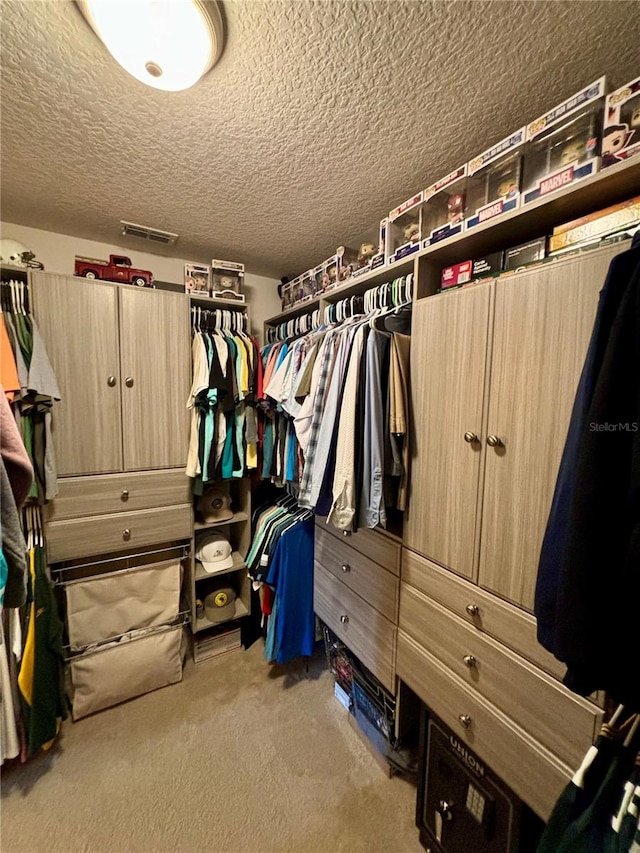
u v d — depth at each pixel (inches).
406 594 51.0
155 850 45.3
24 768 55.4
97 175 55.4
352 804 51.0
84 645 66.4
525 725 36.1
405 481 49.7
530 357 35.0
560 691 33.4
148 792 52.2
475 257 48.6
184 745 59.8
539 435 34.5
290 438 67.4
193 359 75.7
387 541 54.6
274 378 68.4
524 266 36.5
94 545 66.4
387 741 55.2
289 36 33.2
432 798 45.5
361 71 36.9
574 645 23.9
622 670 23.2
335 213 66.8
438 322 44.9
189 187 58.5
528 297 35.1
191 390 74.4
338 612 66.9
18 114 42.8
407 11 31.1
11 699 53.7
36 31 33.0
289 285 91.3
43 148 49.2
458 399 42.5
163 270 87.4
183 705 68.2
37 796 51.4
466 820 41.1
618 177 30.2
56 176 55.7
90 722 64.0
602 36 33.1
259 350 81.5
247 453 78.0
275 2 30.3
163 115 43.1
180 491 74.7
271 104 41.3
